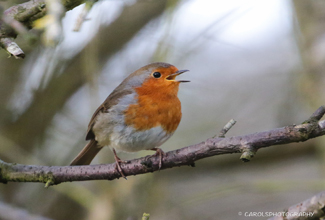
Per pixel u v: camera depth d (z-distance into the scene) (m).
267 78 14.06
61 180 6.83
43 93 12.16
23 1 7.63
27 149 12.61
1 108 12.37
